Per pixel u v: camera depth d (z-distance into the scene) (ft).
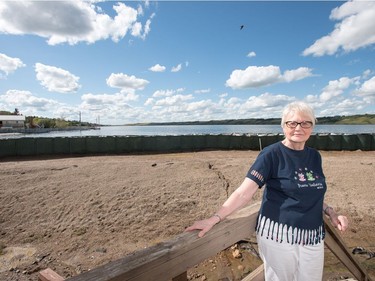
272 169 6.09
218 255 19.36
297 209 5.91
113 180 36.04
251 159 50.70
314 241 6.00
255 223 6.65
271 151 6.16
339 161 46.98
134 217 26.35
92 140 65.16
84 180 35.88
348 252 9.00
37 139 61.87
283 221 5.93
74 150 64.23
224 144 69.56
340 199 29.60
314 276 6.13
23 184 34.24
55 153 63.05
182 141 69.21
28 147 61.26
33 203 29.17
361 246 20.15
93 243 22.22
